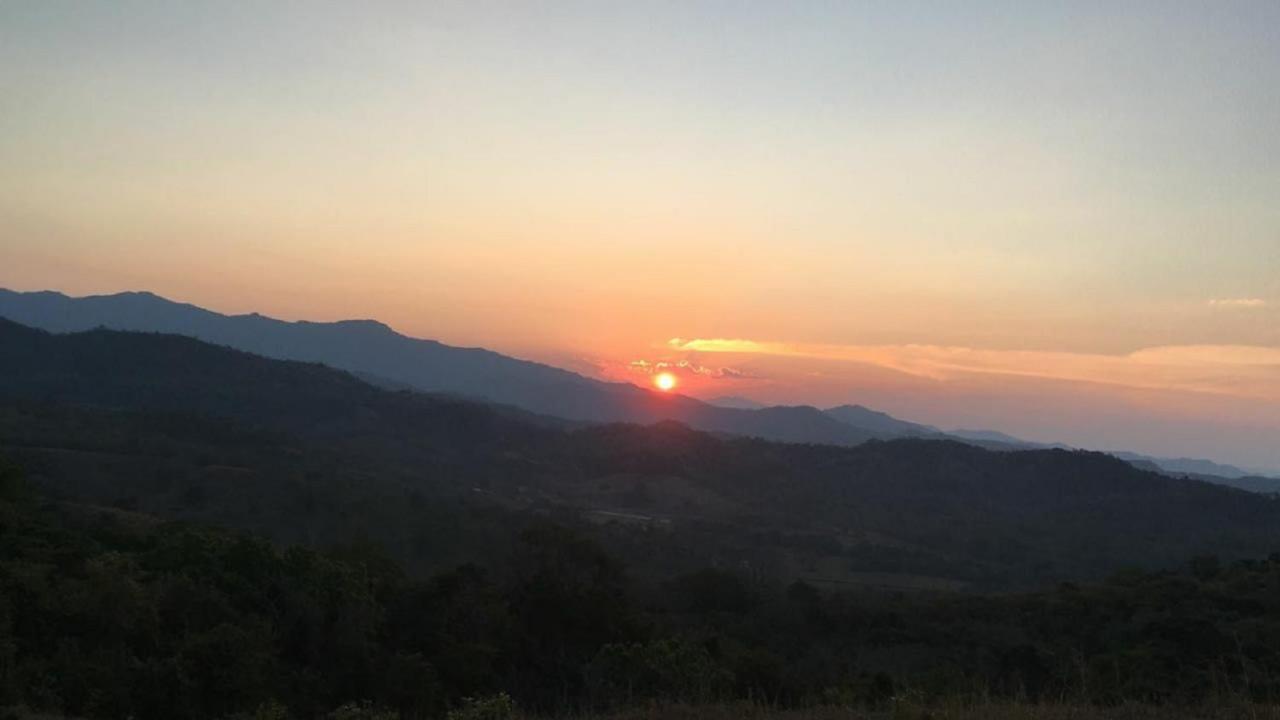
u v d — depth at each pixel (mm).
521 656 18125
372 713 10156
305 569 16531
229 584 15758
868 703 10258
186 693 11609
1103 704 9156
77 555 16688
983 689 9516
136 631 13336
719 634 24859
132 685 11469
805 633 27844
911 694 8984
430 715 14484
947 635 25375
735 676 13789
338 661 15203
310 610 15727
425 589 18797
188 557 16469
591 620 19688
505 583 23828
